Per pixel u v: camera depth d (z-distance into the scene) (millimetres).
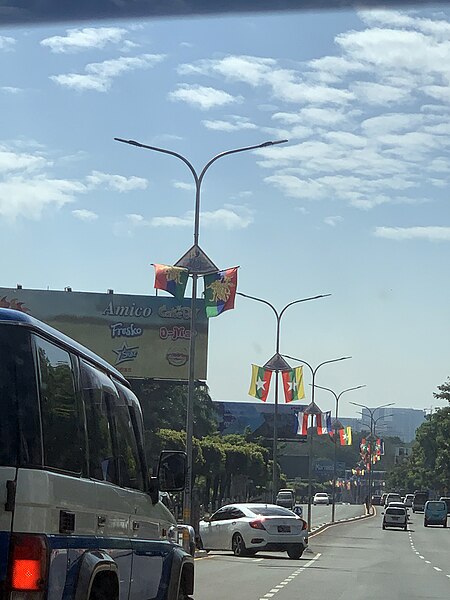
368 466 115875
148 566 8734
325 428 60219
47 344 6543
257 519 32125
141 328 55281
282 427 106812
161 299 55250
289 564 29391
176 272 34156
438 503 82312
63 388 6746
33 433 6078
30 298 55906
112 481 7754
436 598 20219
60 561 6227
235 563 28750
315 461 187875
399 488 184625
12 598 5789
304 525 32594
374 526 74688
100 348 55500
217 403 111500
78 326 55562
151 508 9016
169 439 52312
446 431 120188
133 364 55156
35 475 6027
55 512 6262
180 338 55031
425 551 41812
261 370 46281
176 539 10055
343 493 174875
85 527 6836
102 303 55625
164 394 69125
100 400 7672
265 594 19766
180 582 10062
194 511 34375
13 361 6145
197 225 31484
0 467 5914
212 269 31266
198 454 53938
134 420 8875
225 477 70000
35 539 5922
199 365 54938
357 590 21453
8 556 5820
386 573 27203
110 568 7070
